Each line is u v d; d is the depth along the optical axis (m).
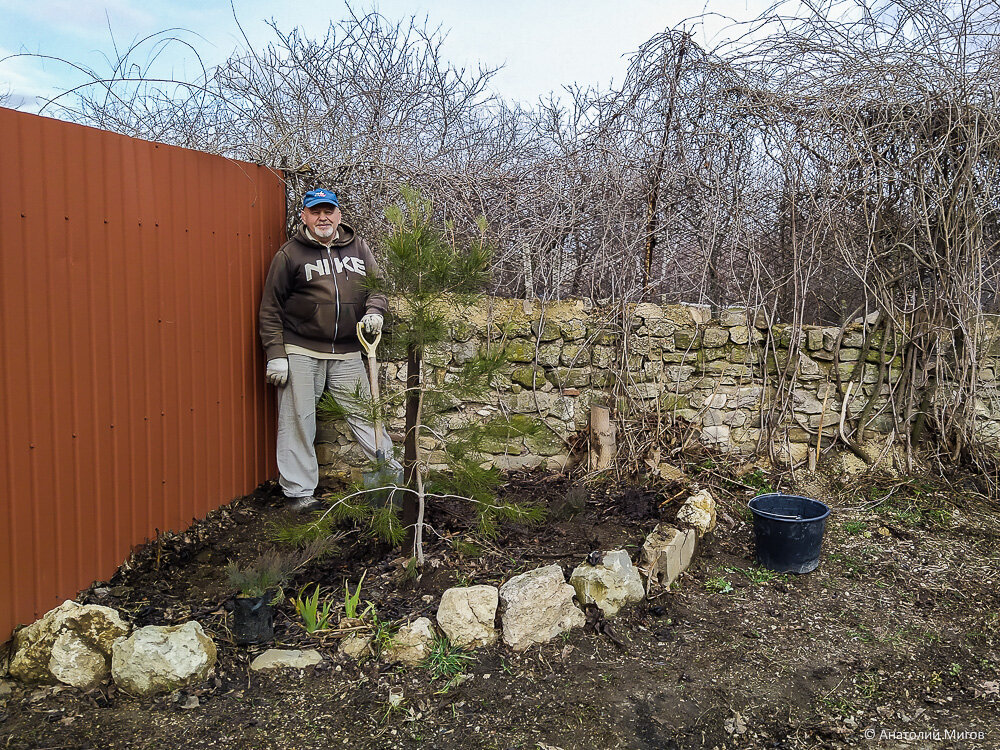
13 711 2.43
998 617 3.25
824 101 4.52
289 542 3.30
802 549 3.56
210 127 4.69
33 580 2.79
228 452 4.09
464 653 2.78
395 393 3.53
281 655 2.72
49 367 2.83
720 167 4.77
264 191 4.36
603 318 4.70
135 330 3.30
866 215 4.57
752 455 4.84
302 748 2.31
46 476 2.84
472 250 3.38
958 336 4.78
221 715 2.45
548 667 2.73
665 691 2.62
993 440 4.93
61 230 2.87
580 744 2.35
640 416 4.73
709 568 3.63
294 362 4.13
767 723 2.49
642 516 3.96
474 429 3.43
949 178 4.57
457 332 4.56
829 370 4.79
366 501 3.52
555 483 4.49
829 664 2.85
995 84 4.39
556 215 4.77
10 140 2.63
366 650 2.78
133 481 3.32
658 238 4.96
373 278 3.35
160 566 3.36
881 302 4.69
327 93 4.89
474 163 4.88
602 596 3.08
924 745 2.39
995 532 4.13
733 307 4.82
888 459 4.83
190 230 3.67
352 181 4.61
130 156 3.24
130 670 2.51
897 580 3.58
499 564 3.38
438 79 5.10
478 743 2.34
